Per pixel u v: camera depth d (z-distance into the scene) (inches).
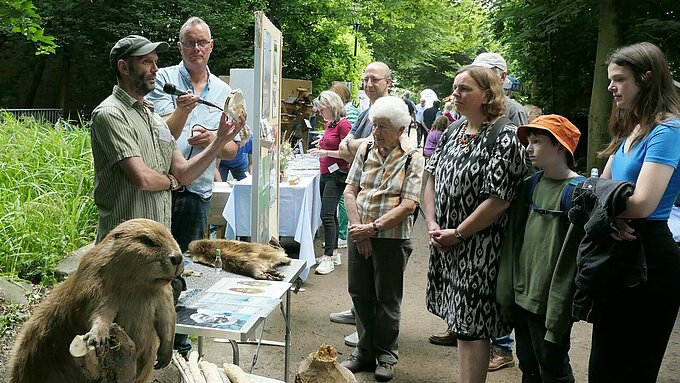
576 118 547.5
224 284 128.3
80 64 717.3
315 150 267.3
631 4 443.5
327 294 243.0
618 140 115.6
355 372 171.9
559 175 121.1
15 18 225.8
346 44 761.6
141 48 114.0
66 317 71.1
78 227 229.8
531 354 127.2
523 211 127.7
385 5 890.1
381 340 168.6
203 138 154.3
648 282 104.4
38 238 207.8
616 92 108.7
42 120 398.3
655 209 102.1
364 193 166.9
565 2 469.7
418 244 340.5
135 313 71.9
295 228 238.5
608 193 102.2
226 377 101.8
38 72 714.2
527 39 518.6
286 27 714.2
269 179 193.9
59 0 673.6
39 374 73.8
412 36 1043.9
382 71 212.7
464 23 1115.9
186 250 159.3
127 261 69.4
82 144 275.9
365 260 167.6
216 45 653.9
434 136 381.4
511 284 126.6
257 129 170.9
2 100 705.0
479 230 128.6
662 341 107.1
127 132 112.3
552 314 114.8
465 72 132.5
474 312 130.0
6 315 169.0
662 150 102.1
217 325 104.6
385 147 166.2
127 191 114.2
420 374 172.9
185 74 164.6
